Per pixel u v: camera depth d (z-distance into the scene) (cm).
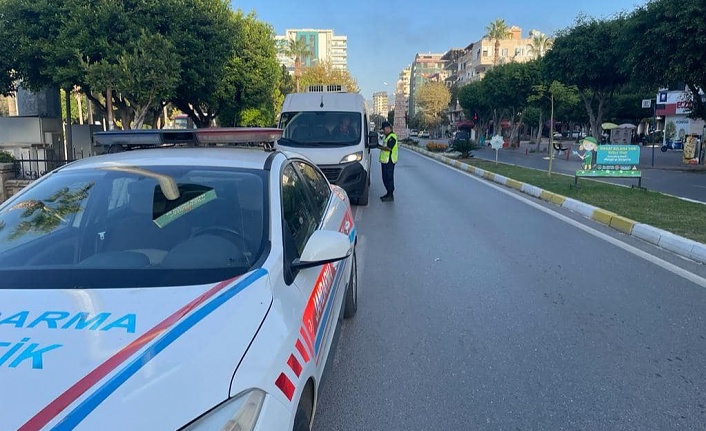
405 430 321
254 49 2762
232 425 176
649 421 329
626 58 2233
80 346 191
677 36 1934
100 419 164
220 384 184
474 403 350
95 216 305
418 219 1015
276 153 382
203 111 3020
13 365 182
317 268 319
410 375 388
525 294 564
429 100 9012
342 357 417
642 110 5653
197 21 1700
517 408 344
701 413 338
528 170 2016
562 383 375
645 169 2261
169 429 167
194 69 1755
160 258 270
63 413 165
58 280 245
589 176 1359
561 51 3055
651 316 500
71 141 1934
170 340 195
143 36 1405
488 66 9338
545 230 905
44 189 325
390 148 1245
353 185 1113
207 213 300
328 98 1252
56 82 1531
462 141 2912
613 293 566
